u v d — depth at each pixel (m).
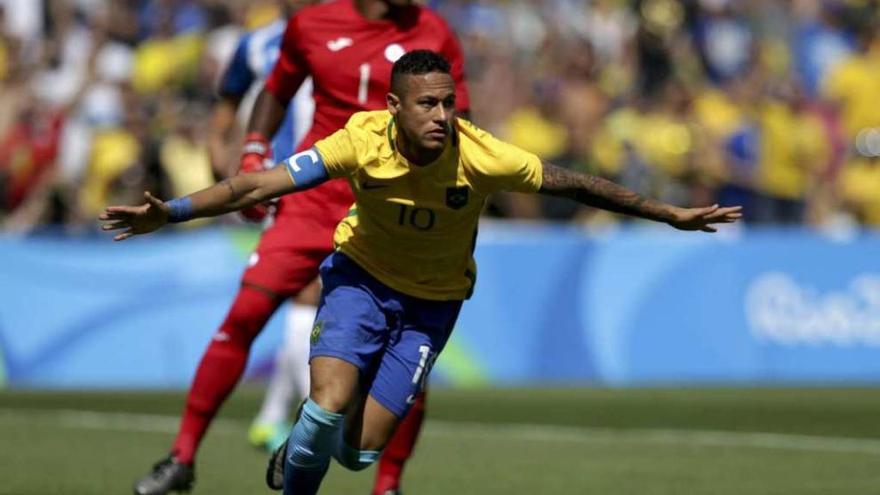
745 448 32.38
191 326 45.59
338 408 20.02
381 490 24.47
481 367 47.19
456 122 20.22
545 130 55.47
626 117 56.44
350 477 28.02
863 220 60.41
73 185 48.88
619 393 44.66
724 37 63.88
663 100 57.69
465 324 47.12
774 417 38.56
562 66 58.47
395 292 20.84
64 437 33.50
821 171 59.19
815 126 59.75
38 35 54.59
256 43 29.42
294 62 26.02
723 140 57.25
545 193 20.19
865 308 51.28
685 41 62.50
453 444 33.06
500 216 52.44
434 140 19.39
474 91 56.22
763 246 50.41
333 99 25.56
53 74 53.59
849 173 60.72
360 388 21.11
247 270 25.98
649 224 54.34
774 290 50.31
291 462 20.31
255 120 26.45
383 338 20.84
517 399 42.69
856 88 63.56
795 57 65.94
